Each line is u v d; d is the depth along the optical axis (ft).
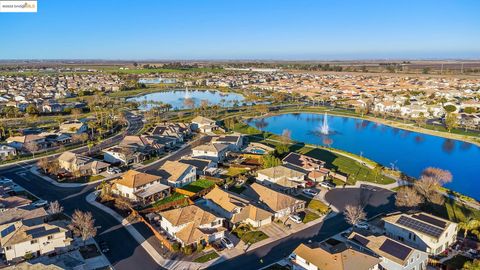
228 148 398.42
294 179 304.50
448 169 377.50
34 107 633.20
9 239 193.77
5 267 170.71
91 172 330.95
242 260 196.44
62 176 319.27
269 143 456.86
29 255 193.47
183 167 311.27
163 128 474.90
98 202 268.82
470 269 177.27
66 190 292.40
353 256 181.88
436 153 435.94
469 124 553.23
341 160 384.47
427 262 194.90
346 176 331.36
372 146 466.70
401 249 188.24
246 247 209.36
